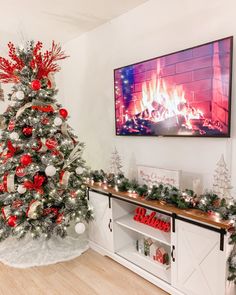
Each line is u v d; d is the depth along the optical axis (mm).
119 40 2742
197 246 1741
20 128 2395
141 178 2461
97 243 2662
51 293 1999
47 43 3531
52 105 2439
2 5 2451
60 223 2438
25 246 2674
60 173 2443
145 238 2445
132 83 2559
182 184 2264
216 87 1907
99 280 2152
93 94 3219
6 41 3211
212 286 1681
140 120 2533
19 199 2350
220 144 1973
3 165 2338
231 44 1799
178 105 2174
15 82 2453
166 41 2281
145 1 2400
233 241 1584
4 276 2232
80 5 2463
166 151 2385
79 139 3590
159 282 2021
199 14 2021
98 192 2562
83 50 3279
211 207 1737
